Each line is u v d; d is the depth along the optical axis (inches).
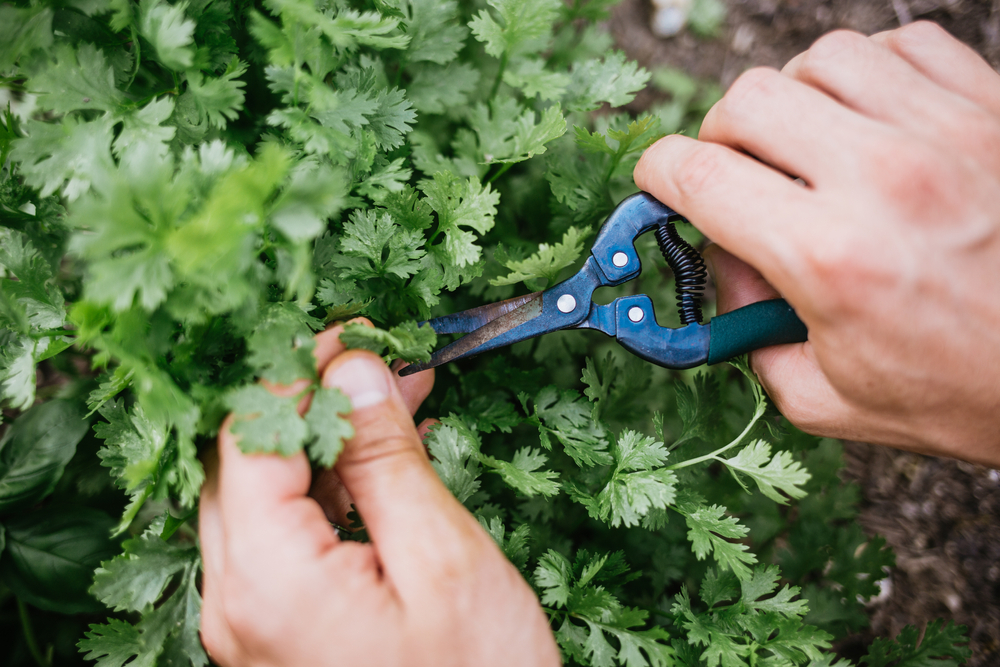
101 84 10.4
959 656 13.5
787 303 11.0
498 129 12.6
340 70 11.8
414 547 9.5
